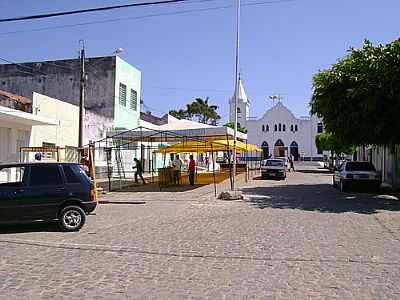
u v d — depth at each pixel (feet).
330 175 146.10
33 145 84.89
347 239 36.47
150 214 53.67
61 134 95.09
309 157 306.96
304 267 27.12
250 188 91.86
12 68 127.03
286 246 33.32
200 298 21.06
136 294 21.63
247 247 32.94
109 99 120.47
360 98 67.62
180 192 83.87
